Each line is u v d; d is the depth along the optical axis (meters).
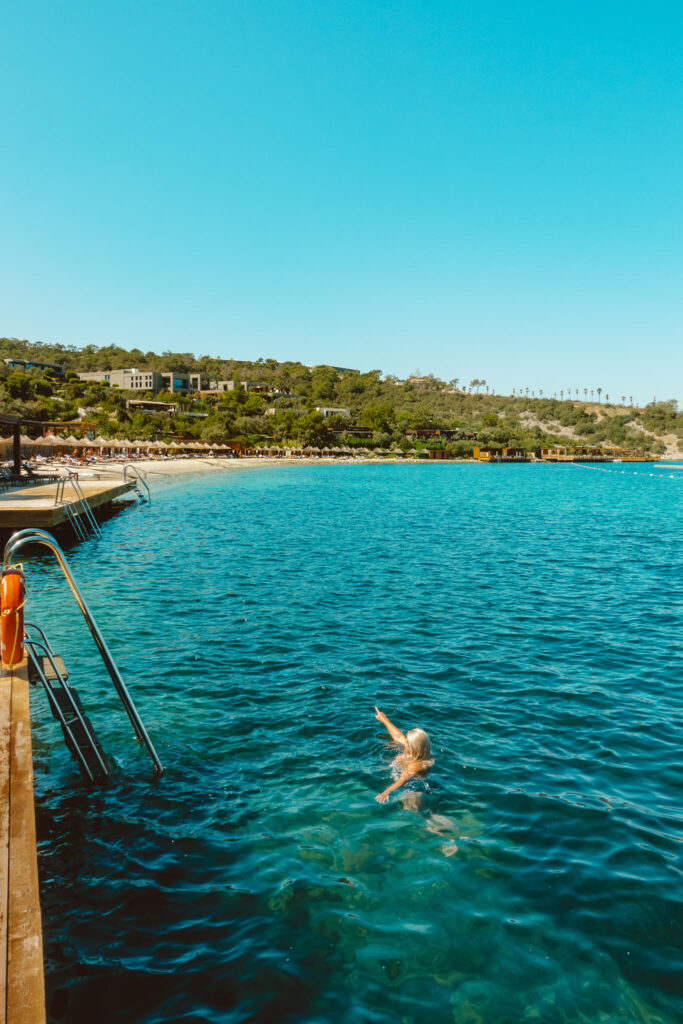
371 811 6.46
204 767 7.32
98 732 8.16
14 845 4.12
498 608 14.81
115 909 5.07
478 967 4.55
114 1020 4.08
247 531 27.12
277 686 9.82
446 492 53.66
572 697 9.58
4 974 3.07
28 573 17.91
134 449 82.12
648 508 41.66
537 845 5.94
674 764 7.59
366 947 4.71
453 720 8.70
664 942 4.79
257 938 4.79
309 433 125.00
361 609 14.51
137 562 19.75
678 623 13.72
